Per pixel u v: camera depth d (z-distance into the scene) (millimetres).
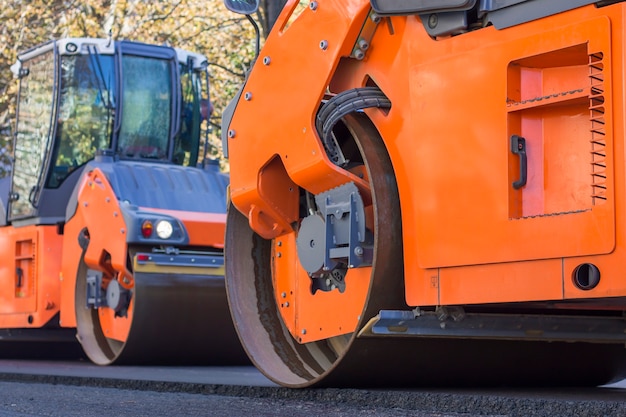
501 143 4172
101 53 10805
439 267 4430
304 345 5648
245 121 5523
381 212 4664
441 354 4918
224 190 9906
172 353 9000
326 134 4918
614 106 3775
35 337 10648
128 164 9750
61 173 10531
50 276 10188
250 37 18797
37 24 19562
